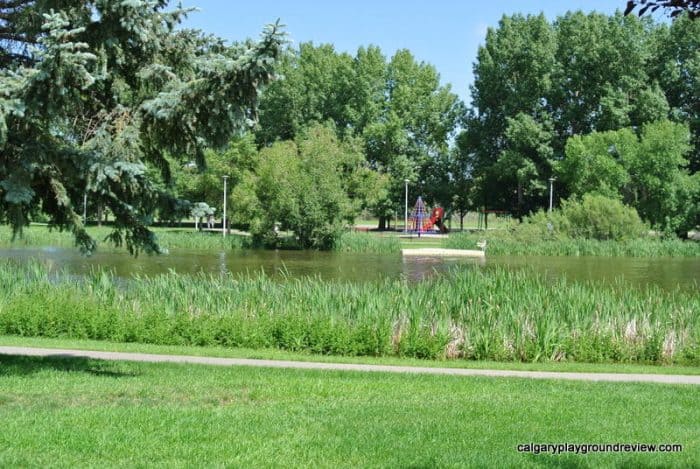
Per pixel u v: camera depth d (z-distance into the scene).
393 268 40.31
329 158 56.44
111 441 6.80
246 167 64.94
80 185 9.52
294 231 55.22
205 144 10.25
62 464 6.14
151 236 10.15
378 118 82.00
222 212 66.31
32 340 15.30
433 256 50.25
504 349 14.80
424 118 82.75
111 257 41.62
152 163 10.78
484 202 81.50
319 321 15.41
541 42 76.00
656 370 13.52
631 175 64.06
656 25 75.75
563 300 16.80
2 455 6.31
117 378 10.41
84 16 9.09
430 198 84.75
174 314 16.38
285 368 12.37
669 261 46.50
